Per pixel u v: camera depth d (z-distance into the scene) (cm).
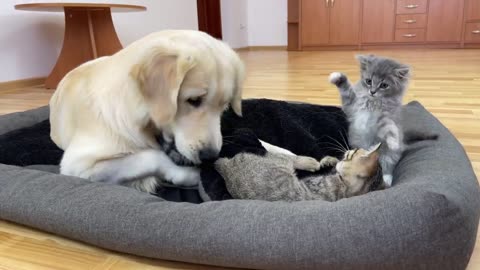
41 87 182
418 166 58
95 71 67
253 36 416
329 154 78
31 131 89
